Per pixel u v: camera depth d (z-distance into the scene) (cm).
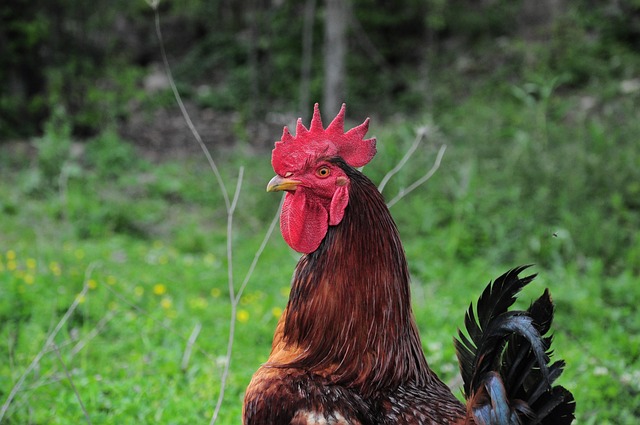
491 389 292
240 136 1820
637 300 830
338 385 318
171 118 2061
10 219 1194
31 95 1828
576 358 650
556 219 1016
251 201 1345
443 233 1056
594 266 888
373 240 322
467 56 2134
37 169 1411
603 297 845
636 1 1991
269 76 2212
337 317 322
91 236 1152
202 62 2408
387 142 1248
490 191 1098
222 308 797
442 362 645
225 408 559
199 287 895
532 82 1759
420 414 313
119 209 1225
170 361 634
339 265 322
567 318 776
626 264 920
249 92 2188
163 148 1800
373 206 324
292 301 334
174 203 1388
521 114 1403
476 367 305
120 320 735
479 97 1780
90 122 1742
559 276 890
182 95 2231
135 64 2444
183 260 1013
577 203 1028
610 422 564
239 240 1158
